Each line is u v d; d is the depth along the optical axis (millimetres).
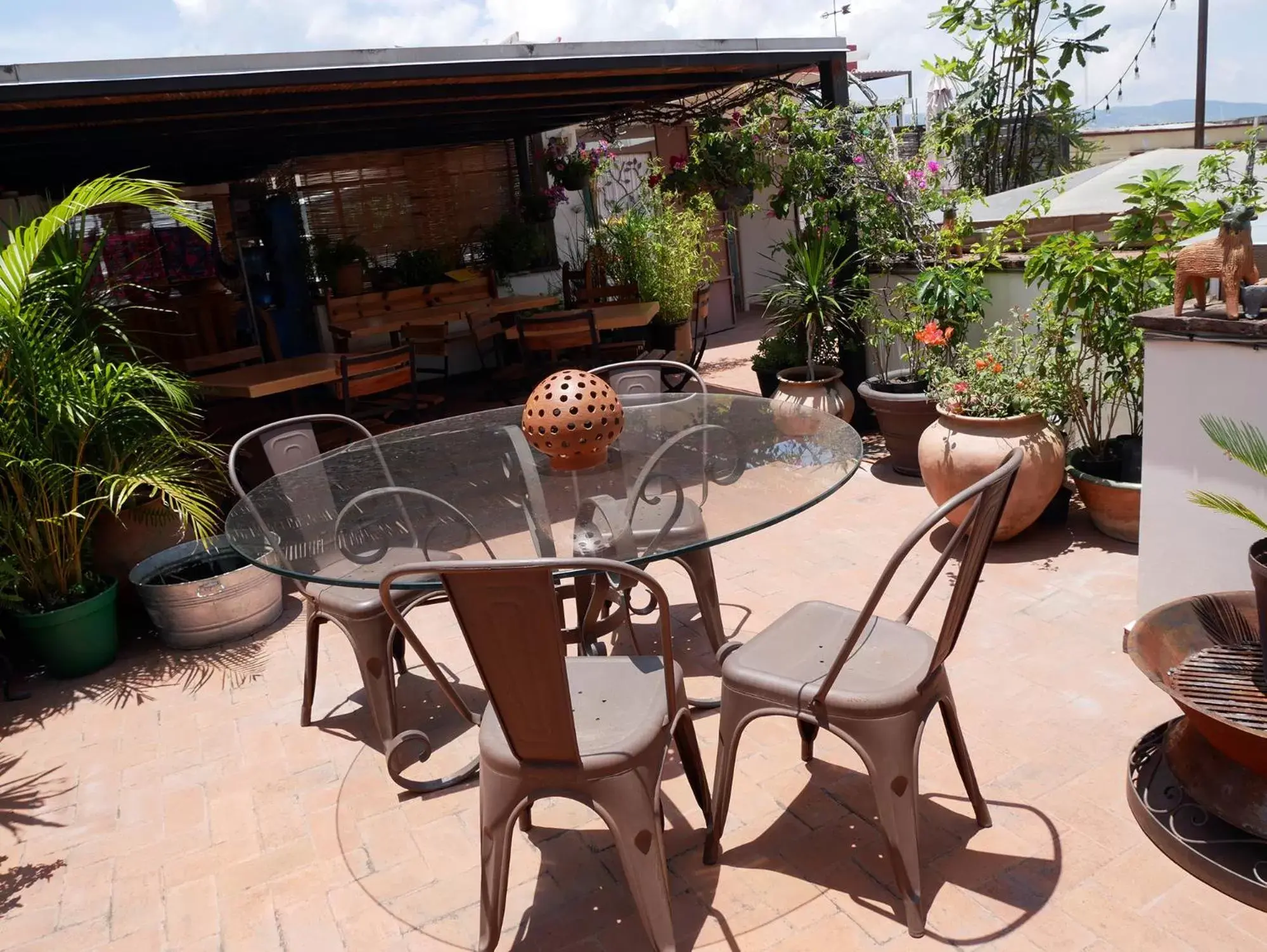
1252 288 2312
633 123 8766
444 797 2576
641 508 2467
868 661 2053
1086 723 2564
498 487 2861
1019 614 3221
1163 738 2273
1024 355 3965
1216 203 3445
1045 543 3801
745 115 6070
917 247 5180
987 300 4598
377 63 4047
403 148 8320
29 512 3451
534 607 1602
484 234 9047
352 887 2242
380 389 5426
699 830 2312
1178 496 2572
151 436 3787
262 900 2229
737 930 1970
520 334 6352
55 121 4312
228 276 7469
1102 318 3717
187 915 2205
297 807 2594
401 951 2021
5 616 3756
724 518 2311
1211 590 2559
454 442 3568
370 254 8641
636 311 6742
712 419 3430
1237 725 1834
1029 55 7344
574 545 2250
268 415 6324
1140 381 3754
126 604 4160
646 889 1842
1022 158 7652
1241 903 1888
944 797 2322
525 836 2367
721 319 11164
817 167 5348
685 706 2105
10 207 6559
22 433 3408
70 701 3393
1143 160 4738
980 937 1878
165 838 2516
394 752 2518
